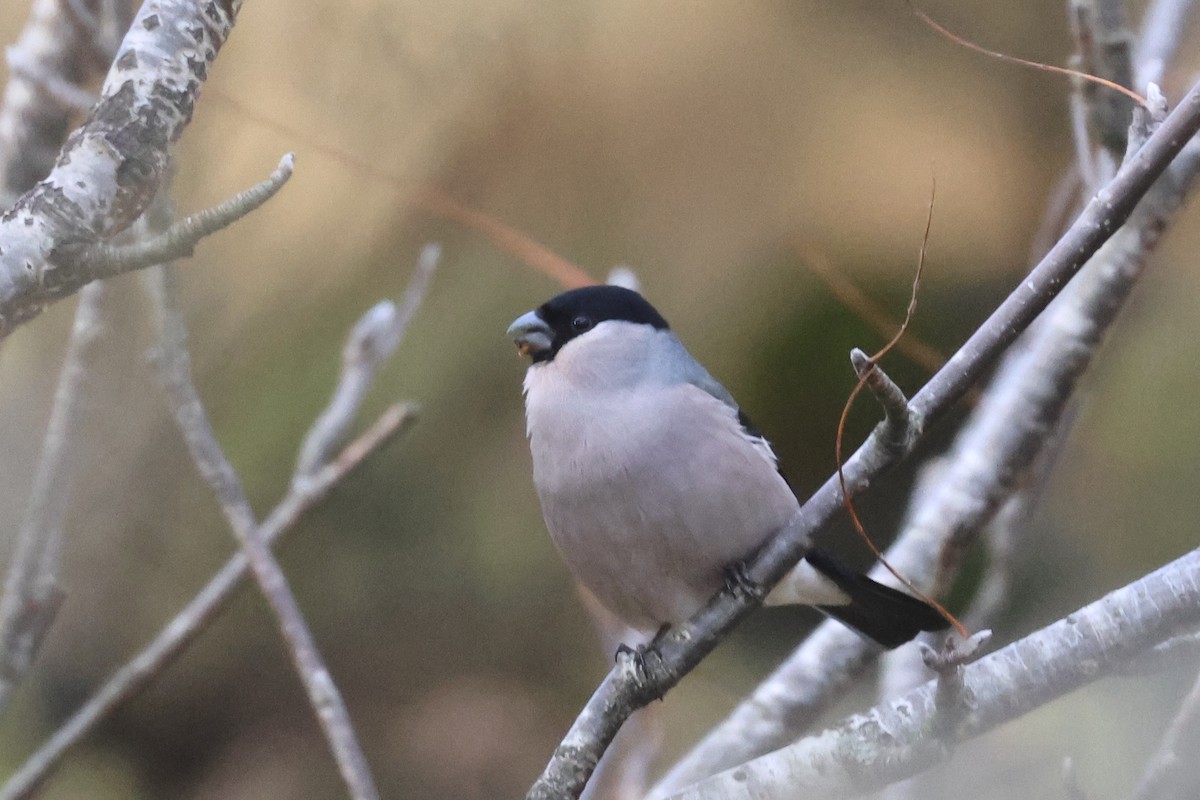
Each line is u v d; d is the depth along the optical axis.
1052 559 10.02
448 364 10.87
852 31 10.40
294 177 10.22
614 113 10.35
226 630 11.88
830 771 4.77
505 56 10.19
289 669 11.95
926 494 7.28
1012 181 10.52
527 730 11.56
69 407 6.12
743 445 6.32
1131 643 4.74
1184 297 10.41
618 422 6.29
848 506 4.76
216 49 4.66
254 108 10.02
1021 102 10.43
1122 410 10.24
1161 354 10.32
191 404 6.27
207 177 9.99
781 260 10.71
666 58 10.30
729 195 10.52
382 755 11.54
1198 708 4.45
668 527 6.24
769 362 10.96
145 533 10.99
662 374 6.46
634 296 6.88
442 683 11.65
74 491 10.64
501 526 11.30
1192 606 4.73
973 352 4.69
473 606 11.59
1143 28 8.13
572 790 5.18
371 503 11.31
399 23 10.08
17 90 7.58
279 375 10.78
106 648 11.24
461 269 10.66
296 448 10.76
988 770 5.74
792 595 6.68
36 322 10.38
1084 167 6.36
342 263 10.50
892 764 4.76
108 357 10.54
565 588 11.49
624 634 7.39
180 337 6.30
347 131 10.16
